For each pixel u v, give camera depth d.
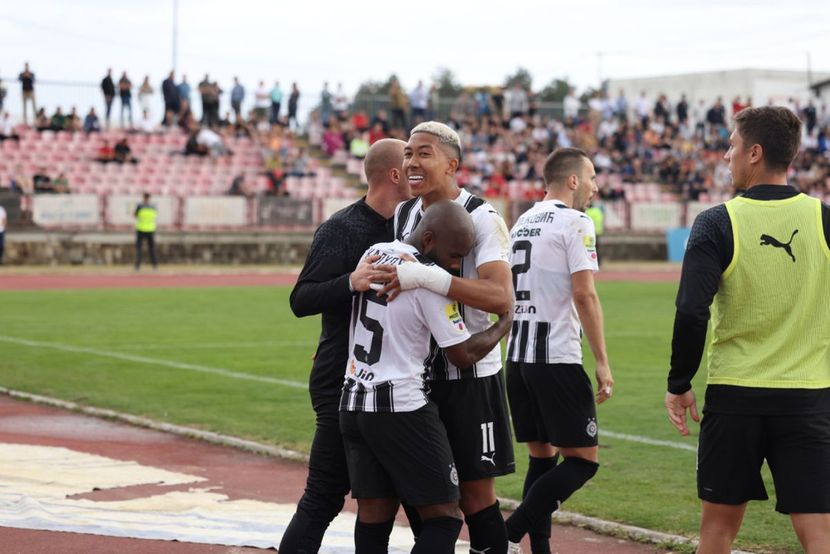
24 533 6.75
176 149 41.12
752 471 4.91
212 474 8.58
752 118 5.01
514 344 6.46
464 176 41.78
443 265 5.04
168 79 41.84
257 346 16.72
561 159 6.53
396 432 4.90
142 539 6.66
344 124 44.41
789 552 6.54
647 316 22.22
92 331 18.45
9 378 13.35
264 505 7.55
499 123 47.03
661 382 13.46
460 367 4.98
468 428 5.18
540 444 6.53
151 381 13.24
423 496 4.90
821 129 49.84
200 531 6.83
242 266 37.38
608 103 49.75
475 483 5.27
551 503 6.13
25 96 39.75
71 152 39.12
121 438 10.04
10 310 21.86
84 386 12.82
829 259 4.91
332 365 5.53
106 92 40.62
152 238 34.53
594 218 39.78
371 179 5.60
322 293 5.23
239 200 37.88
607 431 10.42
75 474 8.42
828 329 4.89
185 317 20.94
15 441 9.77
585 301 6.20
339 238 5.46
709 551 4.98
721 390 4.92
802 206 4.94
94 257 35.97
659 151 48.09
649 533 6.88
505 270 5.11
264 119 44.59
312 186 40.47
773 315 4.88
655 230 42.41
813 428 4.79
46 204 35.69
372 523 5.19
